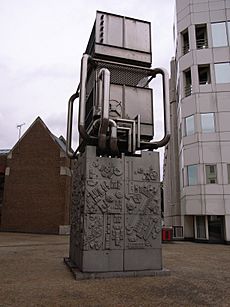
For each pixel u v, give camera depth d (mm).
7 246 16719
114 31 10781
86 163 9055
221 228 21719
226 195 21672
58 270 9281
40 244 18031
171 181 30188
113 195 9086
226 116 22922
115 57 10562
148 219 9250
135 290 6863
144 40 11133
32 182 30750
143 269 8836
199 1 25375
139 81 10898
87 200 8789
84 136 9359
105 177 9133
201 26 25234
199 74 25703
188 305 5789
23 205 30266
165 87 10469
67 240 21281
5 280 7809
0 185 33250
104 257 8562
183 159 24047
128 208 9125
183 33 26375
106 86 8953
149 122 10406
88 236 8547
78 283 7508
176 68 29125
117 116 10031
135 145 9711
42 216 29562
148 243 9055
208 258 12742
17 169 31438
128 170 9422
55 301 5941
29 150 31734
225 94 23312
